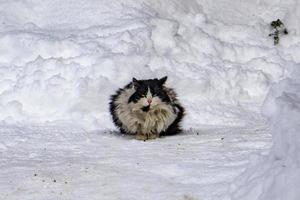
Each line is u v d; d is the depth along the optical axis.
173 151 10.89
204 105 15.48
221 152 10.66
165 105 12.24
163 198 8.40
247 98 16.67
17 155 10.84
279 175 7.24
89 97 14.65
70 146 11.50
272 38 19.81
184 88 16.00
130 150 11.10
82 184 9.06
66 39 16.98
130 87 12.73
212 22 20.00
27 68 15.61
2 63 16.44
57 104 14.55
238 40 19.56
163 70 16.31
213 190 8.48
